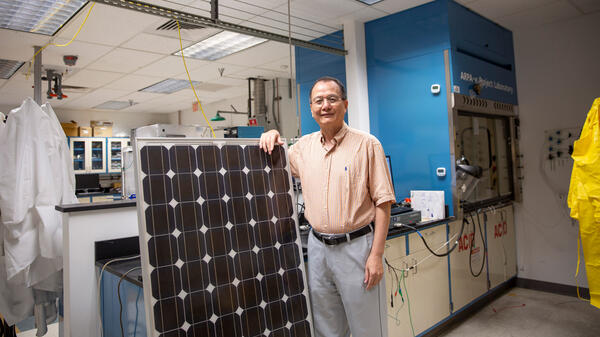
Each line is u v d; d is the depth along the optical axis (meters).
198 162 1.44
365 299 1.53
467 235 3.13
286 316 1.51
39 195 2.12
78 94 6.10
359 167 1.56
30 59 4.16
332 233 1.55
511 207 3.84
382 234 1.52
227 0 2.87
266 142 1.62
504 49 3.70
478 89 3.12
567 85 3.51
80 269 1.92
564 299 3.45
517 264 3.88
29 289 2.30
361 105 3.32
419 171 3.10
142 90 5.97
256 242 1.50
